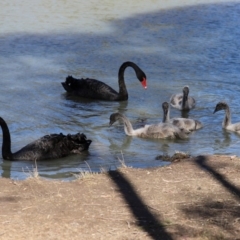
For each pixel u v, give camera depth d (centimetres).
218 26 2431
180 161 950
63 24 2384
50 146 1135
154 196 788
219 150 1186
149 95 1594
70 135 1168
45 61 1877
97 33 2258
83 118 1398
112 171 895
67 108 1468
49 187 826
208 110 1473
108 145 1214
